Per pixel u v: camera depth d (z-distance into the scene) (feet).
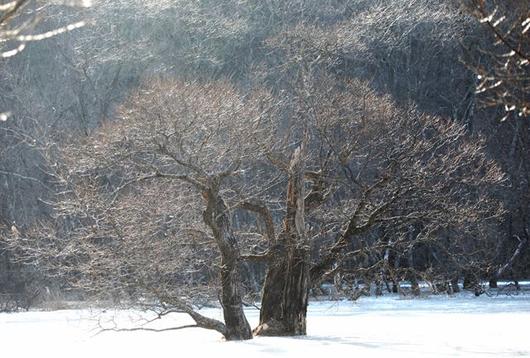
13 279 178.81
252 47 201.16
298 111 130.00
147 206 98.94
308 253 103.96
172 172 110.93
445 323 122.62
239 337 98.94
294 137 134.82
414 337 102.22
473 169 150.61
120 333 112.57
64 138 165.48
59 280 178.91
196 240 101.19
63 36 201.26
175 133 96.07
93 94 200.75
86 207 97.66
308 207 107.34
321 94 130.41
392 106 137.28
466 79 217.56
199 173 96.68
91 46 197.36
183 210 102.53
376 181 116.16
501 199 201.26
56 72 205.77
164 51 200.34
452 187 142.82
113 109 195.31
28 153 203.51
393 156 117.50
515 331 109.29
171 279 101.91
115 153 99.14
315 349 90.27
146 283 95.76
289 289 103.40
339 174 125.59
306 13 205.57
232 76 193.47
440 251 178.40
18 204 202.59
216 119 99.91
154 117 97.30
